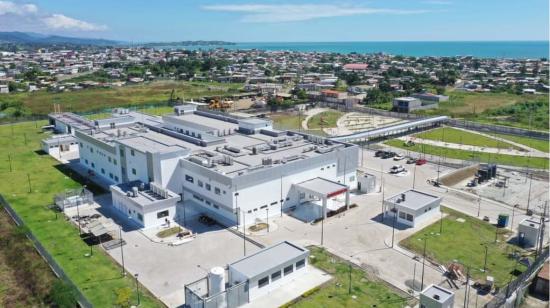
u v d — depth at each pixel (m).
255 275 49.38
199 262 58.19
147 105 187.00
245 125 100.50
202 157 78.31
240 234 66.12
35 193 83.19
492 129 141.12
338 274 55.06
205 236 65.56
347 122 157.25
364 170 99.25
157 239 64.38
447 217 72.44
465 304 48.59
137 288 51.59
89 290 51.34
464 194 83.81
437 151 116.50
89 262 57.75
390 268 56.56
